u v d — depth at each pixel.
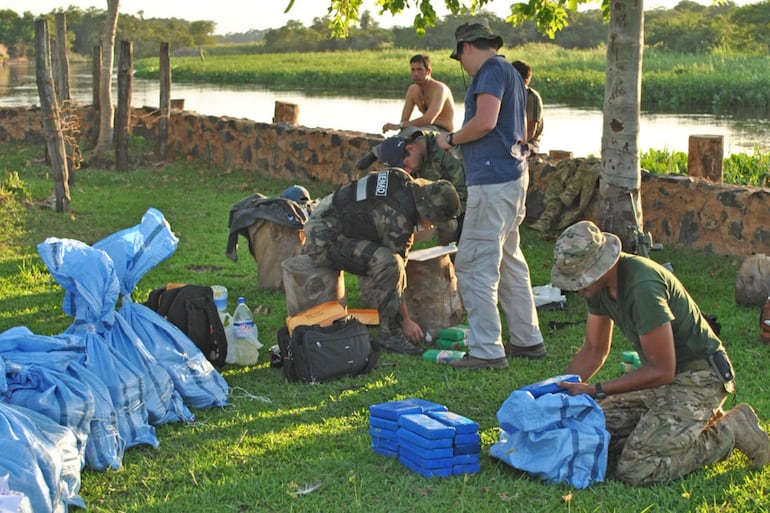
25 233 10.65
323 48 125.50
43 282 8.64
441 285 7.30
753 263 7.89
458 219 7.44
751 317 7.61
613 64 8.51
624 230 8.67
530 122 8.88
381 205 6.75
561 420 4.68
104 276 5.39
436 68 51.94
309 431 5.41
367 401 5.89
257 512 4.44
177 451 5.14
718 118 29.23
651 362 4.59
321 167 13.77
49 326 7.36
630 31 8.41
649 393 4.82
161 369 5.47
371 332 7.34
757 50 67.38
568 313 7.95
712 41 74.06
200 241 10.45
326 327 6.27
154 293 6.48
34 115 17.75
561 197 10.46
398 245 6.78
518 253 6.73
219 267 9.40
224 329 6.59
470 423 4.81
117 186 14.09
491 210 6.35
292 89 49.97
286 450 5.12
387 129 10.52
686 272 9.16
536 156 11.07
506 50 72.12
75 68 78.31
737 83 35.62
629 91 8.49
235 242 8.52
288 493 4.59
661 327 4.51
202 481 4.77
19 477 4.13
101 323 5.38
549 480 4.67
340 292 7.23
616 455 4.94
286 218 8.38
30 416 4.50
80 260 5.37
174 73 68.38
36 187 13.51
